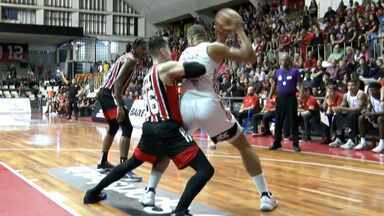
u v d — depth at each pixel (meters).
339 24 13.40
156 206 3.89
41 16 29.23
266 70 13.59
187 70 3.41
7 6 28.48
